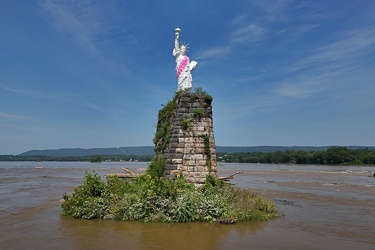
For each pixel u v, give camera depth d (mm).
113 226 19297
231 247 15688
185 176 24875
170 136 26594
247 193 25703
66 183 51562
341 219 23281
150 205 20875
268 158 190750
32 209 25734
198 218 20531
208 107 26469
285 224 20812
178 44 29625
